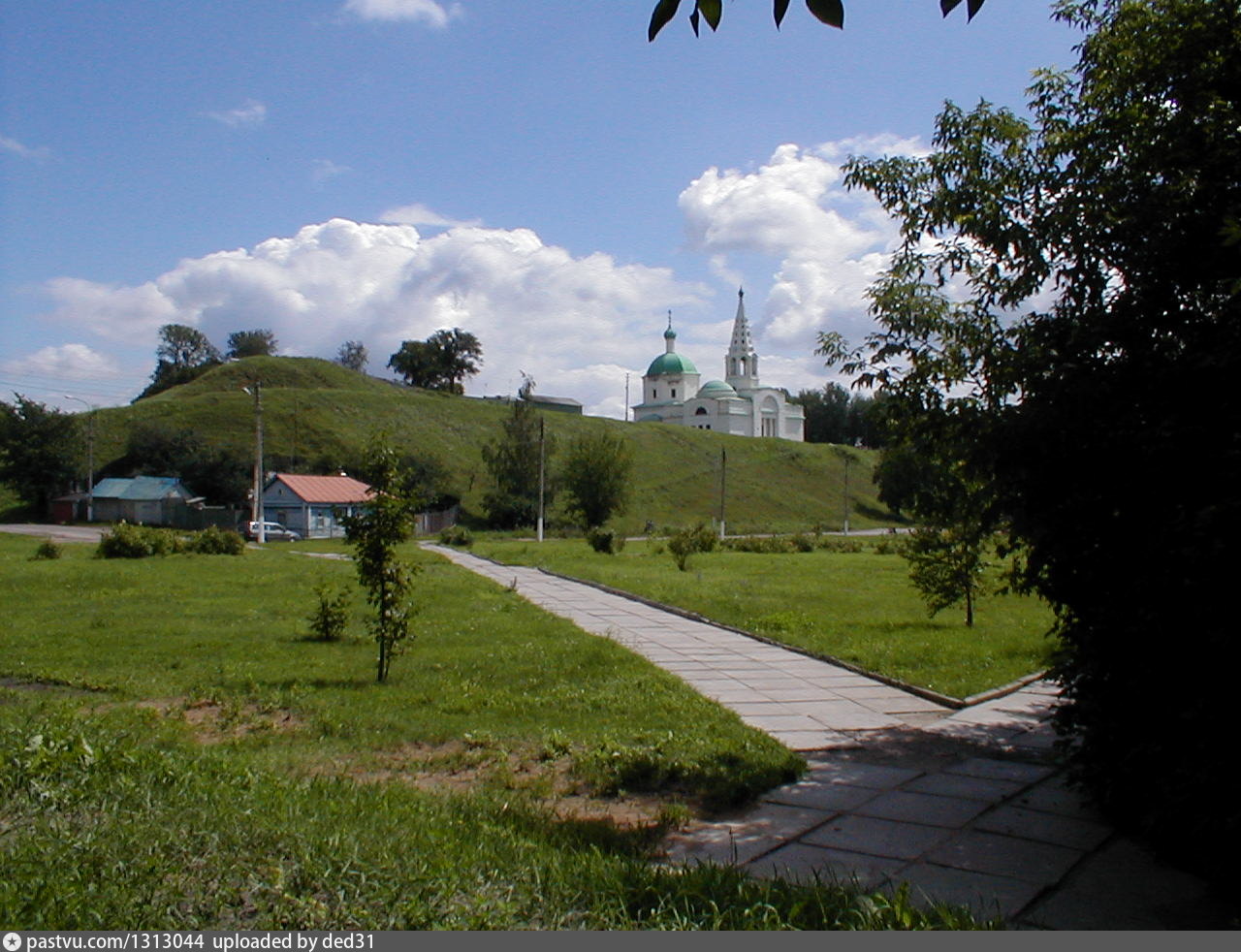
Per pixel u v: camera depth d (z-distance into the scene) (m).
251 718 7.87
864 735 7.70
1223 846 4.27
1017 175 6.82
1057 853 4.92
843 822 5.45
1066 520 5.31
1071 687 5.66
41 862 3.65
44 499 58.22
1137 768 5.01
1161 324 5.29
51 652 11.00
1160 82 5.76
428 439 74.38
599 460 53.81
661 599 18.05
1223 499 4.38
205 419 69.81
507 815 5.18
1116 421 5.09
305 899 3.53
